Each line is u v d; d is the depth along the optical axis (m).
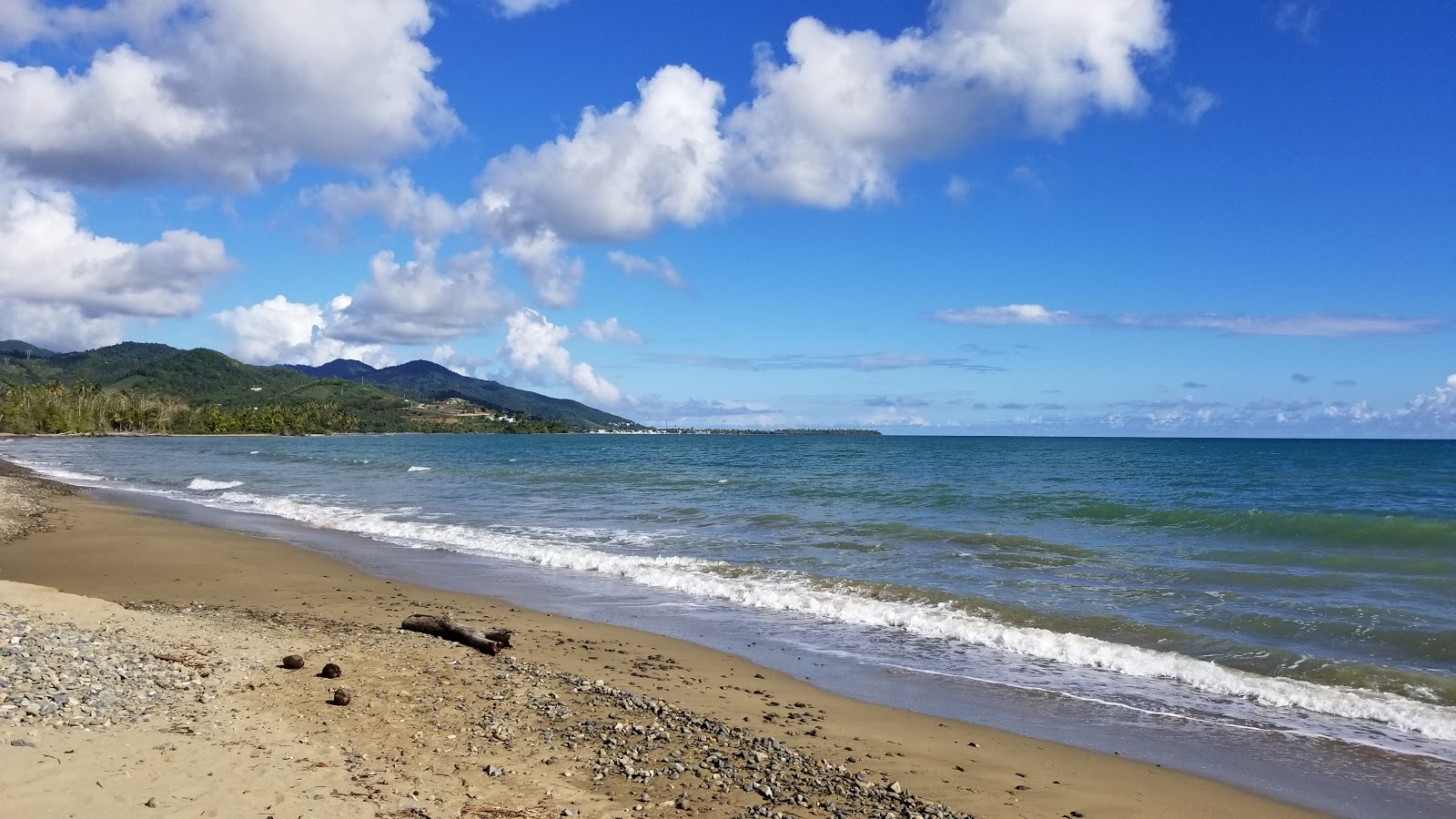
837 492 41.25
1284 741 9.66
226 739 7.55
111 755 6.84
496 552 23.30
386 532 27.31
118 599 16.00
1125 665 12.47
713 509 33.91
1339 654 12.68
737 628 14.88
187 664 9.97
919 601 16.38
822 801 7.21
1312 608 15.43
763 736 8.97
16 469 56.16
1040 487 44.41
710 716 9.68
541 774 7.41
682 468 68.06
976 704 10.84
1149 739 9.67
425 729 8.41
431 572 20.23
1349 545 23.80
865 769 8.24
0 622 10.80
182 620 13.05
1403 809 7.94
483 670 10.94
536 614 15.66
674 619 15.55
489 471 61.72
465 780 7.13
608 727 8.77
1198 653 12.94
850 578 18.55
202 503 36.72
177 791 6.30
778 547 23.39
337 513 32.50
